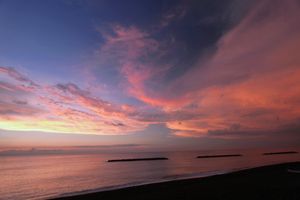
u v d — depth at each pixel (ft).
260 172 87.97
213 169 162.91
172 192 50.03
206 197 43.42
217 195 44.75
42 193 89.71
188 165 234.38
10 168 265.13
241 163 228.22
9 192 95.66
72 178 146.82
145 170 192.85
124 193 50.93
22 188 105.50
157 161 360.69
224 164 226.99
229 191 48.47
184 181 67.92
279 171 89.92
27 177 161.68
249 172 88.63
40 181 133.80
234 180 67.56
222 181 66.08
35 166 298.97
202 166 209.26
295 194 42.50
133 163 326.65
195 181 67.62
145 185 60.80
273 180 64.64
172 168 201.67
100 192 52.37
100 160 454.40
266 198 40.22
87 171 204.85
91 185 106.73
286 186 52.80
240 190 49.01
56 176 163.73
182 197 44.39
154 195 47.60
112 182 114.21
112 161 399.65
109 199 45.57
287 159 273.13
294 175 76.07
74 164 334.24
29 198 78.59
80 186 105.40
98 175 161.99
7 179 149.18
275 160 257.96
